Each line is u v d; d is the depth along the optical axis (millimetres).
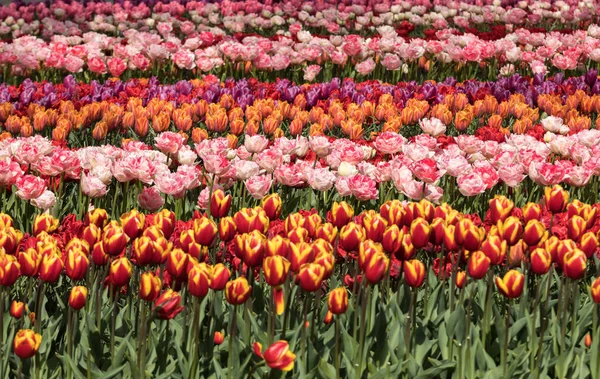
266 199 4586
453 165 5738
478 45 12617
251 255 3818
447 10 18469
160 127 7773
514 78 11164
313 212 5266
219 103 9359
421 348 4105
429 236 4070
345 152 6180
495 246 3873
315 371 3893
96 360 4047
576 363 4062
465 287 4602
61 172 5781
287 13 18609
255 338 4105
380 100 9789
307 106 9477
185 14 19703
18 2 19047
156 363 4023
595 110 9594
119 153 6027
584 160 6293
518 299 4695
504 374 3900
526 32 13680
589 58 13773
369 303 4223
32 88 9672
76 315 4113
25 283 4828
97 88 9883
